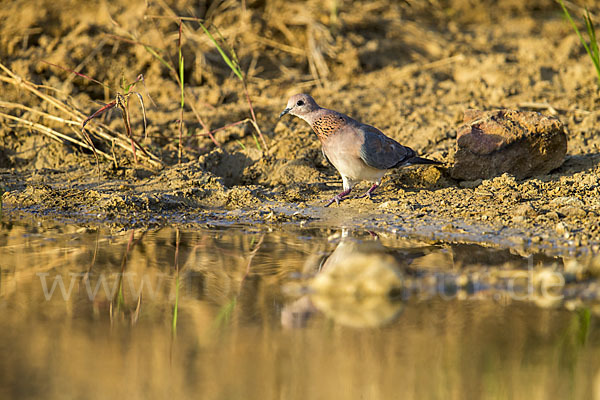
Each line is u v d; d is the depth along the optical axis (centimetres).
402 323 691
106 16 1736
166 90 1611
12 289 791
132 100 1577
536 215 1062
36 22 1711
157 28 1673
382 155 1155
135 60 1677
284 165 1339
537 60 1802
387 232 1020
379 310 727
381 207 1155
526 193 1177
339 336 665
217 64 1702
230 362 617
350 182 1211
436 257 888
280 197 1230
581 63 1786
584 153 1365
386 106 1584
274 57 1766
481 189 1216
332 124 1169
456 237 984
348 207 1167
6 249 942
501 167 1252
